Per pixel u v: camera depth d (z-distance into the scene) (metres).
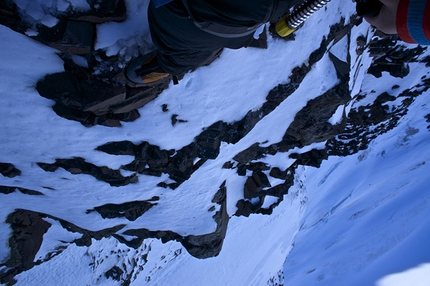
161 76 2.91
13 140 3.73
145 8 2.87
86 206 5.24
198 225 6.40
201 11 1.50
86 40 2.82
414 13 1.20
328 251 26.45
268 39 3.95
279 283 14.51
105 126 3.88
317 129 5.75
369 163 21.17
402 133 20.30
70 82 3.18
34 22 2.63
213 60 3.76
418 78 9.03
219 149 4.88
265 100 4.64
